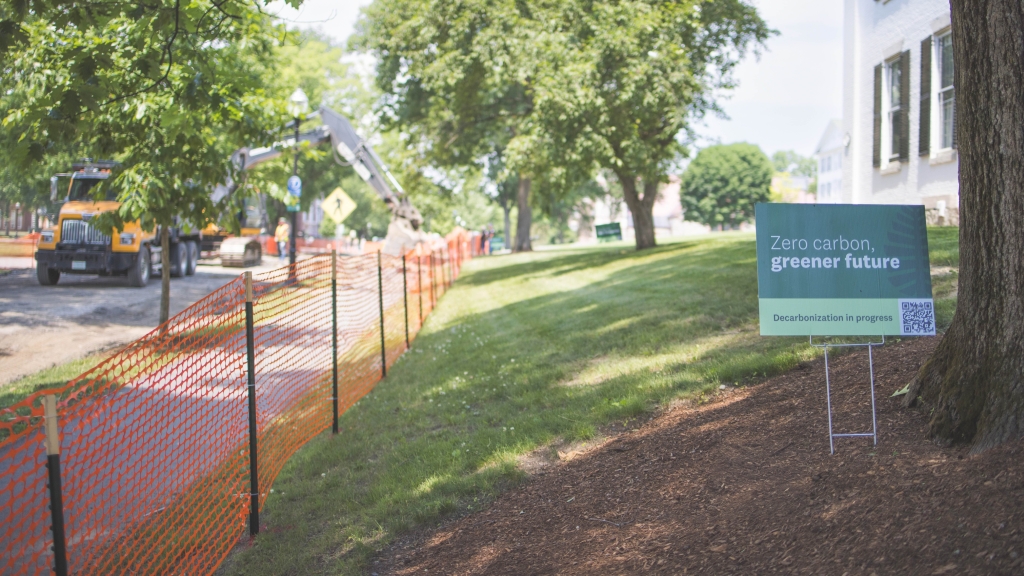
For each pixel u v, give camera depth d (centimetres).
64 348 1202
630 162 2047
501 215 11631
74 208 2042
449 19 2491
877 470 395
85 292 1938
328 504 573
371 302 1627
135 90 930
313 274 926
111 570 419
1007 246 388
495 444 638
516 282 2164
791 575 330
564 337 1072
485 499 539
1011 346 382
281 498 595
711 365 720
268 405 751
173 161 1018
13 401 837
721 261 1554
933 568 297
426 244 2836
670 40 2012
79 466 584
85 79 633
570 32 2112
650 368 780
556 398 747
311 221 9650
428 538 493
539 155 2150
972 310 407
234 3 786
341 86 5241
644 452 542
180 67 853
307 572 463
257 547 505
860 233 461
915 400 461
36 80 887
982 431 381
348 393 895
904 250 463
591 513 466
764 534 373
